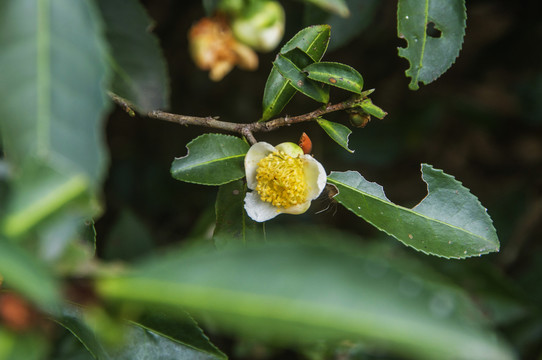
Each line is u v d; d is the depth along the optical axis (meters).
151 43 0.42
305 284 0.31
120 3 0.41
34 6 0.35
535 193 0.76
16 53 0.34
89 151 0.34
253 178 0.46
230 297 0.31
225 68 0.46
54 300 0.30
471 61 0.83
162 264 0.33
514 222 0.68
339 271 0.31
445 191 0.46
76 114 0.34
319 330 0.30
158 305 0.33
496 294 0.56
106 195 0.70
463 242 0.46
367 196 0.47
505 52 0.75
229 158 0.46
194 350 0.39
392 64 0.78
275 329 0.31
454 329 0.29
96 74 0.35
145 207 0.70
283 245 0.32
